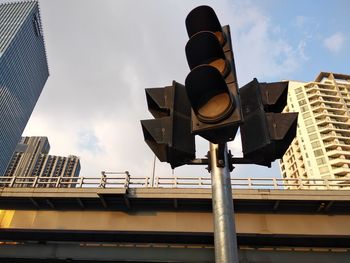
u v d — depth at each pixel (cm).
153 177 2300
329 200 2086
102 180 2281
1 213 2333
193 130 244
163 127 303
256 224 2131
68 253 2266
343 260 2111
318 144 10688
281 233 2084
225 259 229
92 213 2286
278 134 274
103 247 2269
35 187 2306
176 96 313
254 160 286
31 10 18175
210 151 279
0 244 2325
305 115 11631
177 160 292
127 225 2203
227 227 242
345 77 13562
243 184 2169
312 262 2106
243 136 294
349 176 9756
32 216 2306
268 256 2123
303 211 2175
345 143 10831
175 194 2173
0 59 15512
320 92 12350
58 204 2331
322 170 10156
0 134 16462
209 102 250
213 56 283
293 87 12725
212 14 294
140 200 2230
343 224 2117
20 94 18438
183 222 2189
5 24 17312
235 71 268
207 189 2181
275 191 2125
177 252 2177
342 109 11725
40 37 19862
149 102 333
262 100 309
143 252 2200
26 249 2303
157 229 2166
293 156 11525
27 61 18588
